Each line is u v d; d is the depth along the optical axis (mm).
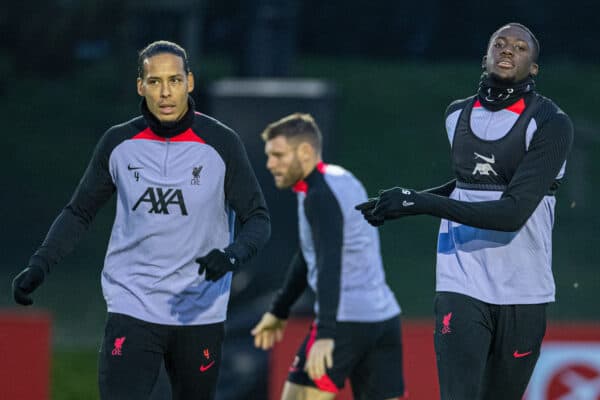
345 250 21188
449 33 140250
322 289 20375
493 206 15992
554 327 27781
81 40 112875
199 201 16594
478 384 16703
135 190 16594
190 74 16609
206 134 16688
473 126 16766
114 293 16781
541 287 16953
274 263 28891
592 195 93312
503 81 16484
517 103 16594
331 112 29250
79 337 52906
